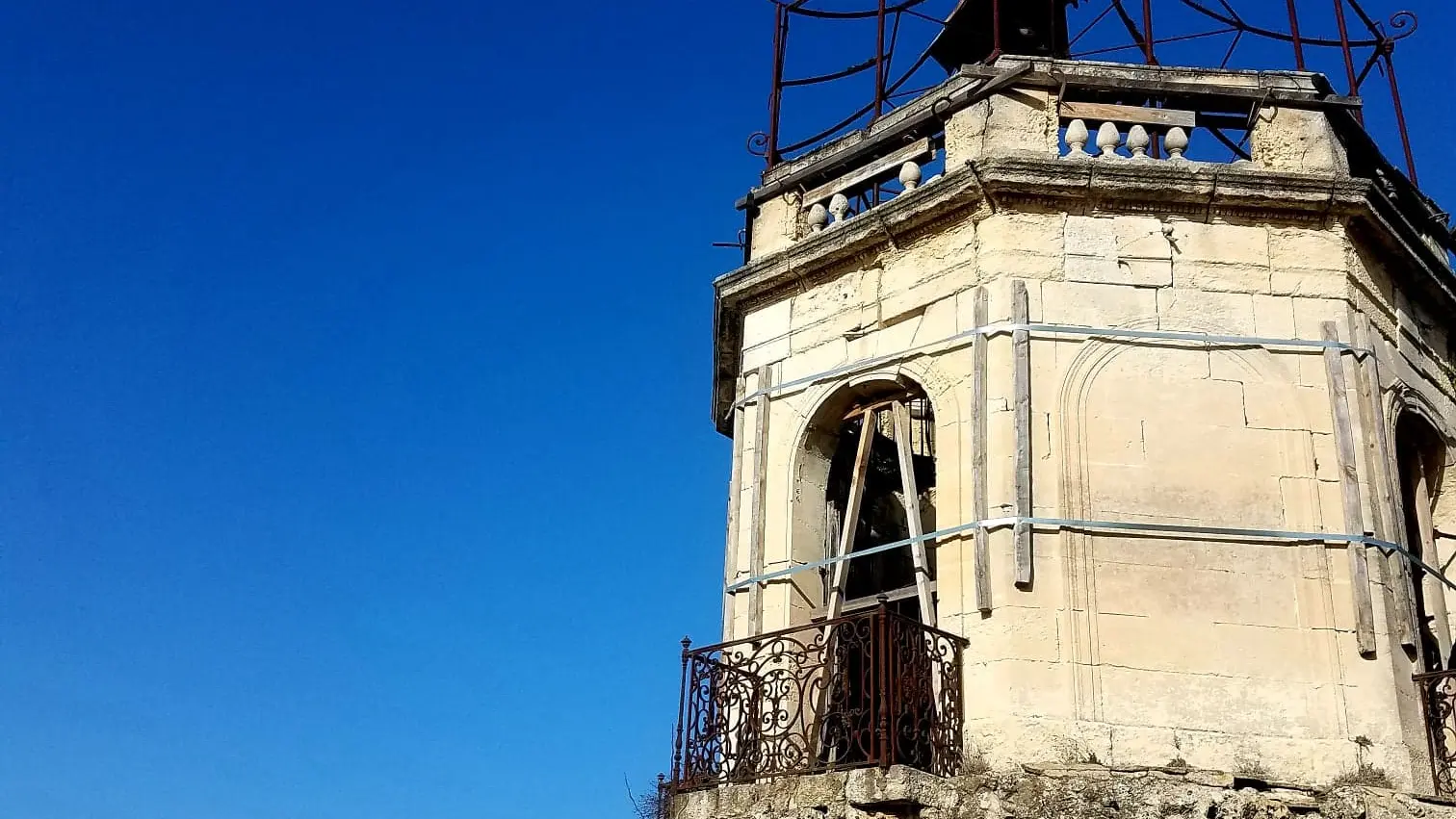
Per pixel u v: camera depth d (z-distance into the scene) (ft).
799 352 50.03
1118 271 45.80
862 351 48.26
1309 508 43.11
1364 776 39.78
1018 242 46.09
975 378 44.68
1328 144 47.70
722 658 47.16
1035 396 44.14
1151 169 46.01
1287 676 41.11
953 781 39.09
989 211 46.60
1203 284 45.78
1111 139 47.44
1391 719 40.45
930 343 46.47
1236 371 44.80
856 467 47.91
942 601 43.16
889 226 48.26
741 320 52.95
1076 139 47.37
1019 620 41.45
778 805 39.86
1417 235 49.39
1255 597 42.06
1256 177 46.19
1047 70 48.32
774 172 53.93
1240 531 42.73
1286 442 44.01
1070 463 43.42
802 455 48.78
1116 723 40.37
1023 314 44.93
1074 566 42.19
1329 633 41.52
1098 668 41.06
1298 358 45.03
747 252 54.90
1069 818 38.04
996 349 44.96
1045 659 41.01
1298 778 39.75
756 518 48.26
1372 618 41.55
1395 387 46.44
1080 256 45.93
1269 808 38.86
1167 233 46.32
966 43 59.52
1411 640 41.81
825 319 49.83
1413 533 49.06
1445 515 48.85
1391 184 52.29
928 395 46.01
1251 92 48.11
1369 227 47.16
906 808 38.47
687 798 41.81
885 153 51.65
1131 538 42.73
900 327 47.65
